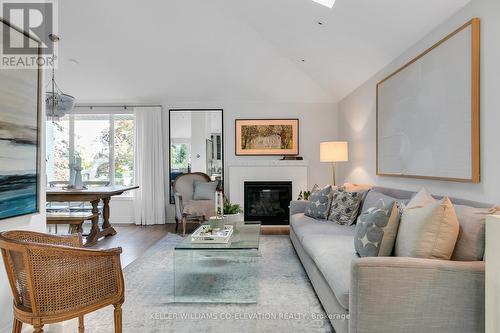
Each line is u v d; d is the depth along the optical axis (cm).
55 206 579
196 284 285
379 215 194
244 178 570
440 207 168
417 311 154
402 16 262
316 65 464
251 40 463
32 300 142
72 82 539
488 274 141
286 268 327
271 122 584
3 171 179
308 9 323
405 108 303
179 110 588
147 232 512
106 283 164
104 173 602
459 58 222
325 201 368
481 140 205
